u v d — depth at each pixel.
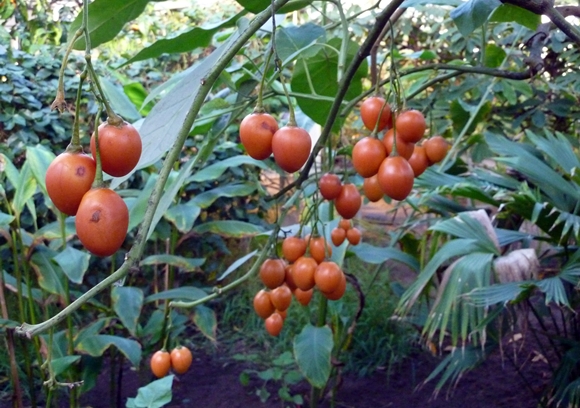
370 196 0.80
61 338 1.77
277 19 0.99
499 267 1.36
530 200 1.48
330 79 1.25
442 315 1.38
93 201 0.44
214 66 0.54
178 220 1.92
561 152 1.67
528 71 0.88
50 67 2.75
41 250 1.74
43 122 2.61
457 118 2.31
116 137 0.47
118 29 0.88
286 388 2.04
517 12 0.98
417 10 2.83
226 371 2.33
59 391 2.00
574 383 1.46
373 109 0.74
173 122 0.67
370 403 2.05
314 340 1.66
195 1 3.85
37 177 1.54
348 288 2.64
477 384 2.15
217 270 2.92
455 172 2.16
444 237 2.04
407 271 3.16
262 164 2.09
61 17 3.55
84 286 2.59
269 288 1.15
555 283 1.23
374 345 2.39
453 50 2.48
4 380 2.08
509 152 1.67
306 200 1.58
